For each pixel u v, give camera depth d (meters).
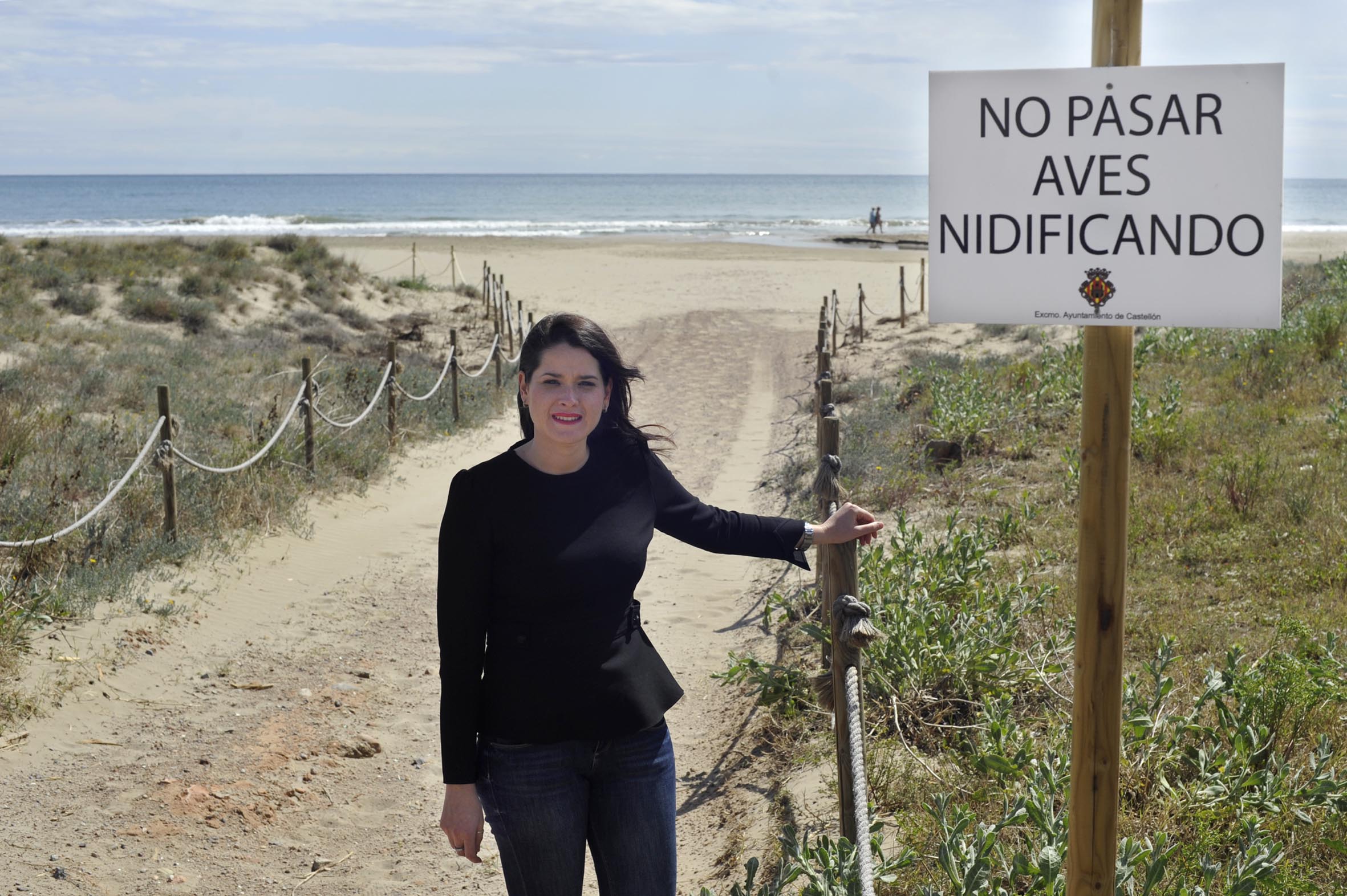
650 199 145.38
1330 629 5.58
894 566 5.97
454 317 26.41
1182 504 7.96
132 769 5.21
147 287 21.95
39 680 5.90
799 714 5.43
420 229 79.62
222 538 8.59
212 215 105.00
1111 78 2.11
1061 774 3.83
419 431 13.60
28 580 7.00
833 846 3.54
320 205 125.75
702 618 7.61
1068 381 12.26
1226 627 5.76
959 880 3.30
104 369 14.37
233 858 4.53
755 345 22.91
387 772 5.37
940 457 10.73
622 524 2.64
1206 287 2.10
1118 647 2.28
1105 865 2.37
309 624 7.38
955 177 2.22
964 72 2.19
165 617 7.03
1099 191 2.14
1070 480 8.78
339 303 25.12
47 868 4.32
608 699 2.57
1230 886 3.22
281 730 5.73
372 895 4.32
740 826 4.58
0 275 20.70
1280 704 4.29
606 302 30.23
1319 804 3.81
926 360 16.88
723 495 11.41
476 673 2.55
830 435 4.30
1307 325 13.62
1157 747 4.21
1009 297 2.22
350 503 10.45
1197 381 12.49
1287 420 10.20
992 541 6.48
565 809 2.56
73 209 114.62
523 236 68.06
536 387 2.59
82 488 8.80
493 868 4.55
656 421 15.75
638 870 2.63
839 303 30.17
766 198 149.75
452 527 2.56
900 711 5.05
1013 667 5.15
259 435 10.82
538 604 2.55
